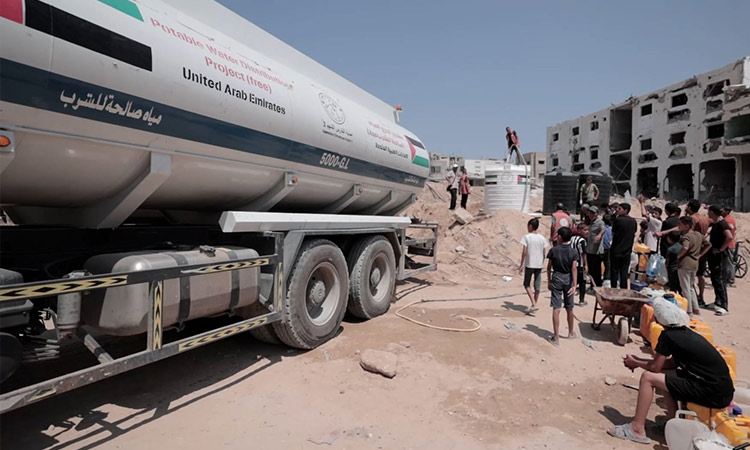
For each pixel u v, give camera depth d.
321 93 6.07
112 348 5.06
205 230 5.22
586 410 4.24
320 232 5.62
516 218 15.32
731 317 7.85
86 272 3.30
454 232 15.19
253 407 3.98
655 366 3.72
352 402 4.16
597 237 8.85
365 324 6.65
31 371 4.31
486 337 6.18
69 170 3.44
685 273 7.85
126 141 3.57
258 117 4.67
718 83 34.59
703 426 3.16
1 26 2.63
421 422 3.86
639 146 43.06
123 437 3.41
